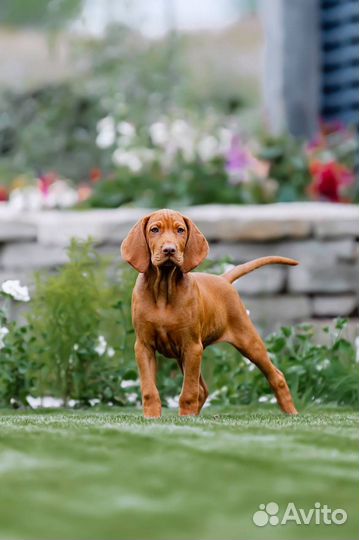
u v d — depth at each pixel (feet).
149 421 22.82
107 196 52.39
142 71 72.33
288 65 59.41
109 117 61.05
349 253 41.09
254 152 54.49
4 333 29.76
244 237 41.14
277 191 52.75
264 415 25.66
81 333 30.60
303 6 59.62
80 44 75.72
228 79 99.45
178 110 66.95
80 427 21.45
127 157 54.08
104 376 30.78
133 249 23.98
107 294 31.35
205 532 13.47
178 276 23.99
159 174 53.01
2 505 14.61
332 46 61.87
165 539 13.16
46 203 51.60
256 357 25.91
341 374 30.45
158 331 24.03
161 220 23.62
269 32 60.08
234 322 25.68
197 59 100.32
